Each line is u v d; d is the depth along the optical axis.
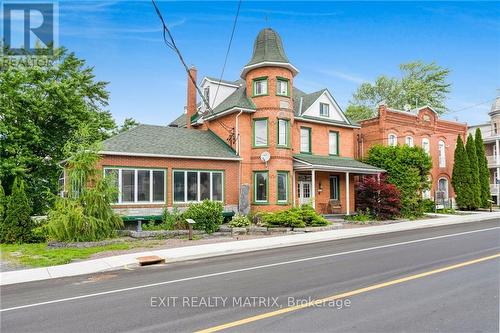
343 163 24.30
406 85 46.28
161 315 6.01
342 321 5.44
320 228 18.30
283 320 5.56
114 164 17.78
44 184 22.77
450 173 33.03
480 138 32.03
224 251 12.67
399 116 29.52
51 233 14.65
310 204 21.11
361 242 14.29
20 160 20.52
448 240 13.92
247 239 15.43
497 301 6.24
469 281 7.58
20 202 15.84
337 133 26.19
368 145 29.38
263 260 10.98
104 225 15.09
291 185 22.33
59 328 5.57
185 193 19.77
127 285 8.33
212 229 17.48
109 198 15.48
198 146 21.33
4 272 10.12
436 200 30.59
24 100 21.19
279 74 22.31
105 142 18.53
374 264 9.65
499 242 13.04
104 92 25.53
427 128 31.53
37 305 6.93
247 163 22.23
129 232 16.52
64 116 22.14
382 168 25.91
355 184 26.73
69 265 10.82
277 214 18.73
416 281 7.68
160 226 17.50
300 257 11.24
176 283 8.32
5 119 21.05
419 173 25.53
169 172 19.30
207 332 5.18
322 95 25.47
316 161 22.98
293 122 23.42
